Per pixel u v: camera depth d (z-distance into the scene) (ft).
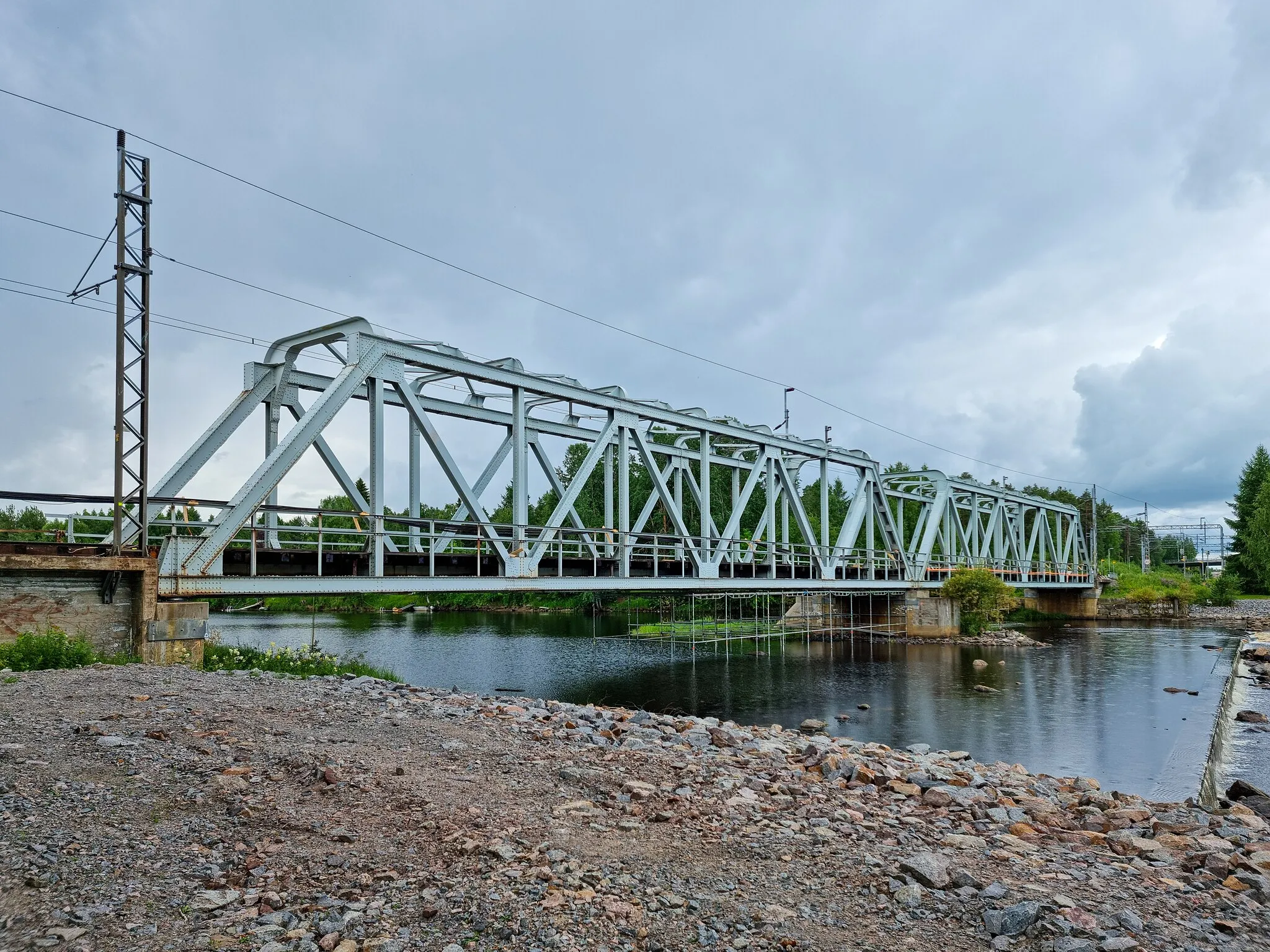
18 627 53.01
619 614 265.54
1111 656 149.07
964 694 105.19
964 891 23.49
